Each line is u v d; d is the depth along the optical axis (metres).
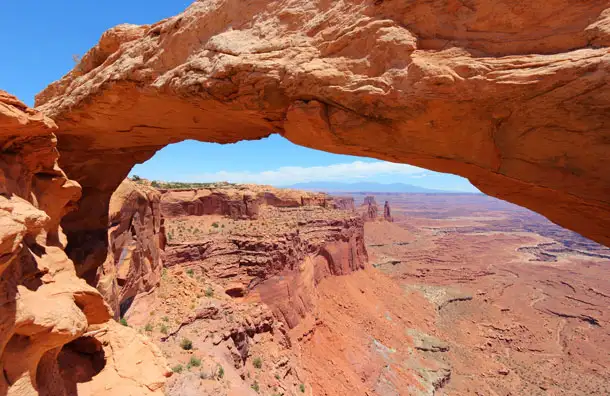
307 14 7.00
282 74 6.82
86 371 7.16
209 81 7.50
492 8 5.50
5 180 5.56
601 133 5.01
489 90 5.42
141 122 10.85
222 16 7.98
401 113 6.05
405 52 5.85
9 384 4.33
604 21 4.96
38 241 6.45
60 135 12.27
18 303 4.50
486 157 6.03
